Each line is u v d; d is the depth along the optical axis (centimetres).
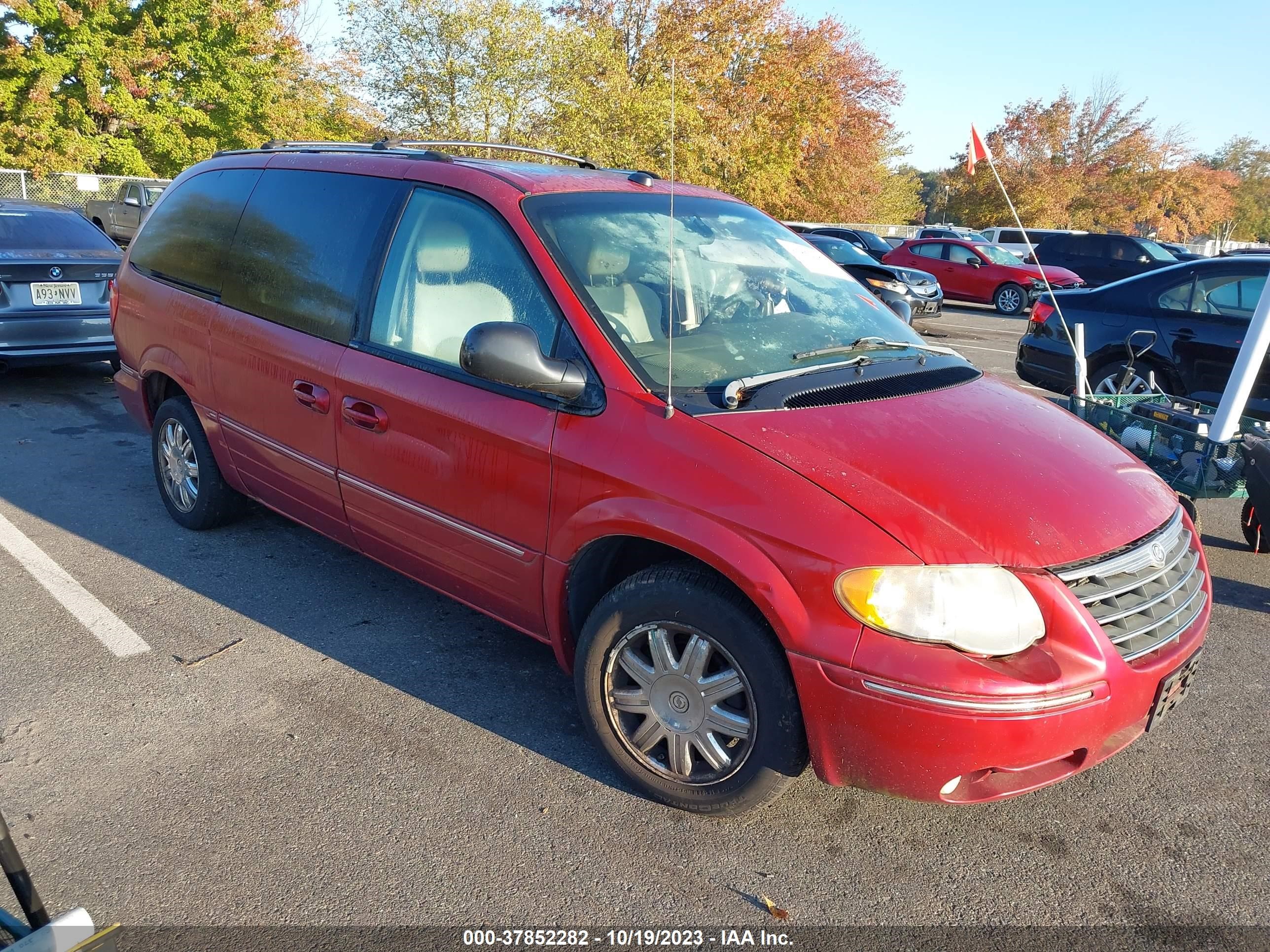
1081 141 4619
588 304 291
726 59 2166
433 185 337
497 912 240
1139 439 483
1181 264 762
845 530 233
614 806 281
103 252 768
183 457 466
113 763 292
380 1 2139
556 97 2142
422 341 325
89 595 404
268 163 416
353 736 311
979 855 269
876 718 230
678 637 271
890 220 5031
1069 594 236
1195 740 332
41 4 2441
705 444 257
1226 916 248
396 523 339
